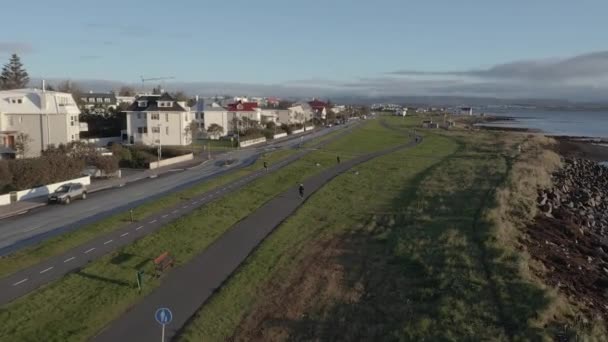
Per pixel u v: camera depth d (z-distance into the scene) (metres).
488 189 46.59
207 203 40.84
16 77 129.75
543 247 30.27
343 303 22.44
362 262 27.86
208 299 22.36
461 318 20.19
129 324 19.73
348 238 32.47
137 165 63.84
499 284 23.14
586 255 30.80
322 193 47.38
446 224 34.12
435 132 139.75
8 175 43.09
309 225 35.75
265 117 136.12
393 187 50.75
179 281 24.38
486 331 19.02
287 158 73.50
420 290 23.38
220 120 114.06
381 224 35.94
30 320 19.50
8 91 71.19
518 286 22.83
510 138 115.38
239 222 36.03
